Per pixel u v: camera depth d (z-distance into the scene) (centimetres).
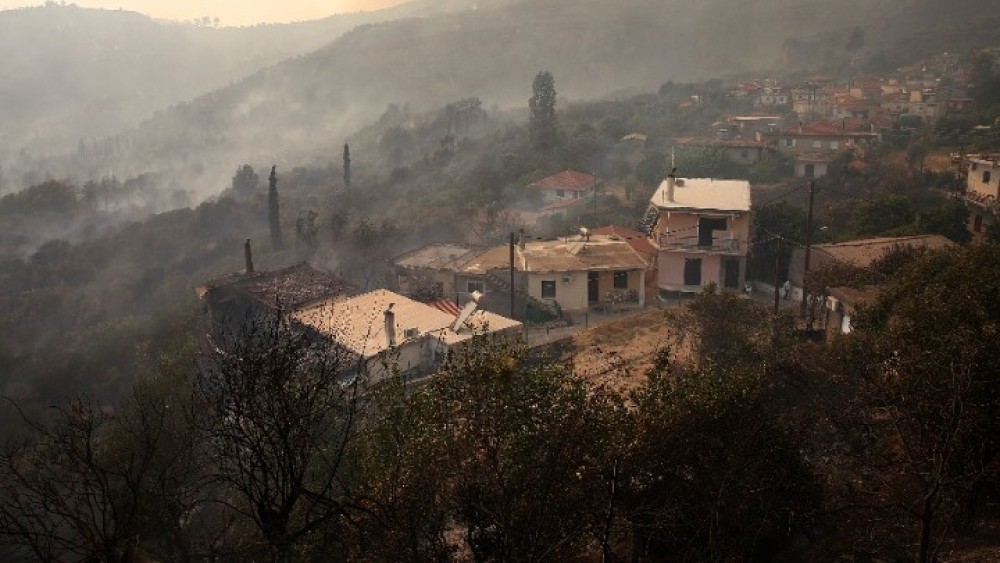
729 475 1434
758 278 4719
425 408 1251
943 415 1373
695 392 1516
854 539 1642
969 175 5312
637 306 4378
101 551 1093
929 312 1669
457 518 1230
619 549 1589
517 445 1188
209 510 1742
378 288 4569
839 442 1964
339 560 1354
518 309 4281
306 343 1210
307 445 1133
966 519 1580
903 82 12188
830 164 7744
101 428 2309
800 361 2202
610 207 7131
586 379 1548
